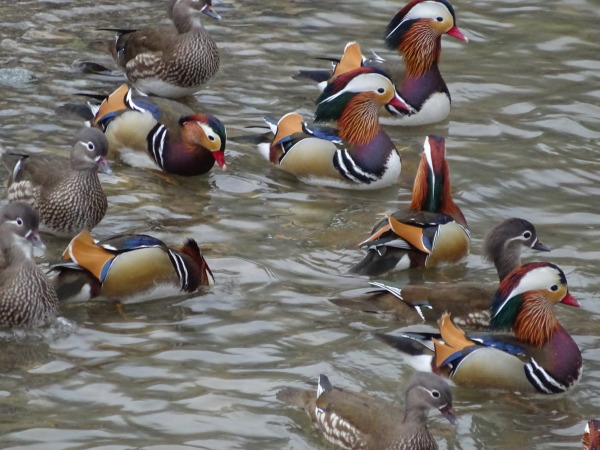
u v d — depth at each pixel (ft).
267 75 65.16
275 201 52.70
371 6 74.38
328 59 63.93
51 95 60.59
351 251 47.80
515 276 39.86
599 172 55.67
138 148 54.85
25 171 48.70
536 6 75.15
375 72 54.34
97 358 39.09
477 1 75.87
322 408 35.68
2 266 40.91
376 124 54.49
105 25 69.46
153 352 39.60
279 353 39.88
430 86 60.85
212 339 40.65
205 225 49.52
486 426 37.09
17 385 37.19
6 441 33.94
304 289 44.47
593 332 42.37
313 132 54.80
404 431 34.65
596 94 63.93
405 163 57.41
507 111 62.23
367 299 42.75
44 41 67.00
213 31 70.03
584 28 71.92
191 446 34.19
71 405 36.17
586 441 34.83
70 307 42.42
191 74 61.36
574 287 45.21
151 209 50.85
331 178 54.39
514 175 55.16
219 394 37.17
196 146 54.08
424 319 42.14
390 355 40.27
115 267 42.06
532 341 39.55
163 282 42.83
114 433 34.65
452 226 46.93
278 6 74.23
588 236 49.42
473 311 41.78
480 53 68.95
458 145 58.54
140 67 62.23
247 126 58.59
